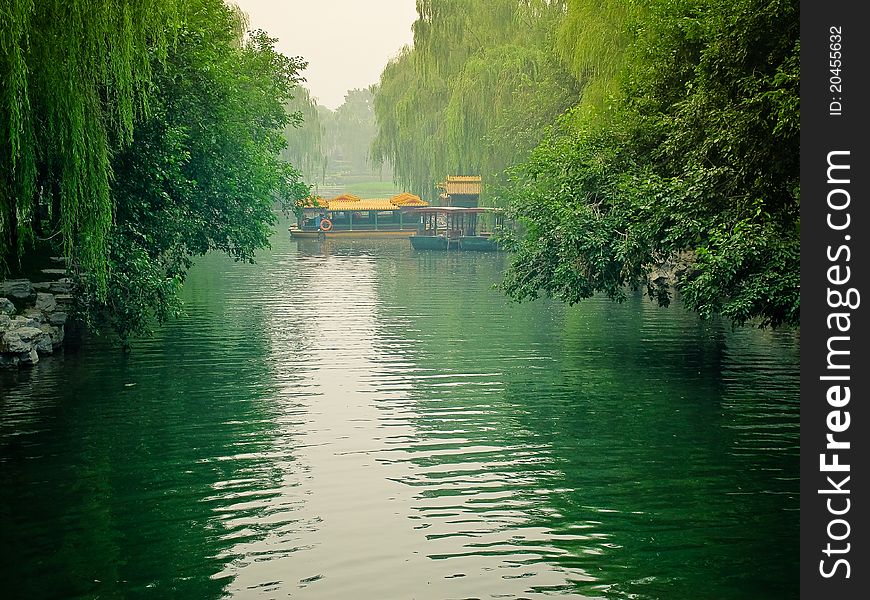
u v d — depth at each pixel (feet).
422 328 109.60
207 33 110.83
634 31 95.45
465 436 60.85
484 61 232.32
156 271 86.33
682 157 79.41
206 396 71.82
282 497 48.67
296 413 66.85
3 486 50.08
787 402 69.56
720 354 90.48
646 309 125.49
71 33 64.80
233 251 126.00
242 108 124.06
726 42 67.41
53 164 71.20
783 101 59.21
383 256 234.17
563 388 75.20
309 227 305.12
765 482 50.65
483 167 231.30
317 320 116.57
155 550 41.57
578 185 90.48
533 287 96.89
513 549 41.73
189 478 51.65
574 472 52.80
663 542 42.42
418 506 47.32
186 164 106.83
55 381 76.13
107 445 58.08
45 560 40.42
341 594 37.14
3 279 85.87
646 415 65.92
